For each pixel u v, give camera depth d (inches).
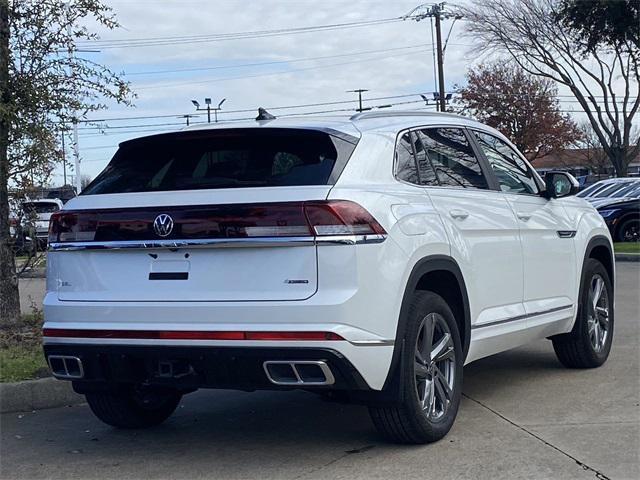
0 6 329.7
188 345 184.1
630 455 197.0
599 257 310.0
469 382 278.5
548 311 262.1
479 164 245.6
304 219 179.0
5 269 342.3
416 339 197.2
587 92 1392.7
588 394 257.1
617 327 374.3
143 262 194.5
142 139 212.2
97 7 348.8
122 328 190.4
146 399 234.8
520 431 218.2
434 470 189.8
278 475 192.1
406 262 192.9
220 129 204.1
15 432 238.2
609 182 934.4
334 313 176.2
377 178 198.7
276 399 270.5
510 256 242.5
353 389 182.7
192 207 187.0
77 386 213.3
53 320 201.2
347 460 200.2
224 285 185.0
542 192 275.9
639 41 1182.3
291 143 199.6
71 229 201.0
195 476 194.7
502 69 1913.1
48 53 346.9
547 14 1312.7
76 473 200.4
